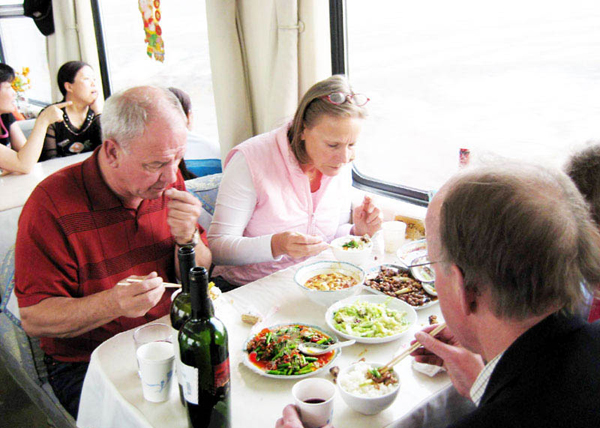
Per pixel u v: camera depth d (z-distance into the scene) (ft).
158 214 5.30
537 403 2.23
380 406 3.29
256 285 5.13
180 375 3.35
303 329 4.20
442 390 3.57
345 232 6.74
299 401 3.15
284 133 6.07
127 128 4.40
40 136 10.21
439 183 7.32
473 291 2.50
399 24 7.07
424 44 6.91
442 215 2.51
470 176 2.47
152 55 10.58
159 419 3.38
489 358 2.66
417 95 7.20
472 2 6.31
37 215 4.64
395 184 7.83
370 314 4.39
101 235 4.92
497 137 6.58
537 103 6.12
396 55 7.23
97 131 11.88
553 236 2.22
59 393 4.86
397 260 5.65
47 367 5.09
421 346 3.76
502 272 2.29
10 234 8.02
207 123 11.29
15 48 17.63
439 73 6.89
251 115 9.31
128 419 3.49
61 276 4.71
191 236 5.25
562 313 2.41
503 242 2.26
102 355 4.03
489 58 6.37
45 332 4.55
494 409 2.31
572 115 5.89
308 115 5.66
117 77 13.79
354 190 8.02
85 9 13.25
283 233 5.55
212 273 6.73
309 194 6.25
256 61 8.85
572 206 2.34
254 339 4.06
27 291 4.58
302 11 7.52
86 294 4.94
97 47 13.67
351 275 5.17
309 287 4.91
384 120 7.68
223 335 3.13
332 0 7.53
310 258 5.81
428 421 3.51
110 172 4.80
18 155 10.00
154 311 5.25
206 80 10.96
